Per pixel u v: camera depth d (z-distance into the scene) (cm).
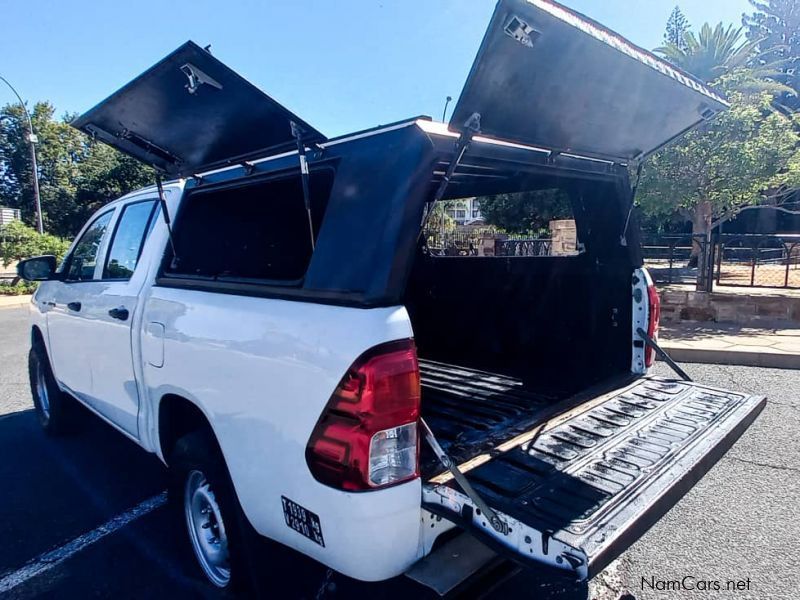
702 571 288
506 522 173
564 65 197
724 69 1362
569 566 158
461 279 438
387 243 188
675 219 1648
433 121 210
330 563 192
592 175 301
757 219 2950
